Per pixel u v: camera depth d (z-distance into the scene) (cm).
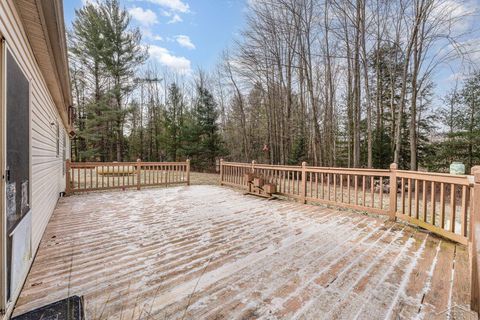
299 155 1444
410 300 193
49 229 372
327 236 345
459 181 295
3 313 160
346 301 192
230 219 434
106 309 181
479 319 170
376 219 436
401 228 382
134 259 267
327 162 1455
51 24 237
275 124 1465
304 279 226
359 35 951
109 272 238
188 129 1770
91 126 1645
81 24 1511
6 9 182
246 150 1722
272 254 282
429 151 1226
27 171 237
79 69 1645
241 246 307
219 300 193
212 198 636
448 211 537
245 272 239
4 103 170
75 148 1883
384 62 1195
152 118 2214
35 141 294
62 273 235
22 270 210
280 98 1397
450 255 280
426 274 235
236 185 791
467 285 215
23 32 238
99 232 359
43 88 371
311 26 1102
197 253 284
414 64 862
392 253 286
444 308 183
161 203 570
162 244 312
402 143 1225
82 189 681
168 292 204
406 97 1231
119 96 1677
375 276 231
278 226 392
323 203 536
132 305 186
